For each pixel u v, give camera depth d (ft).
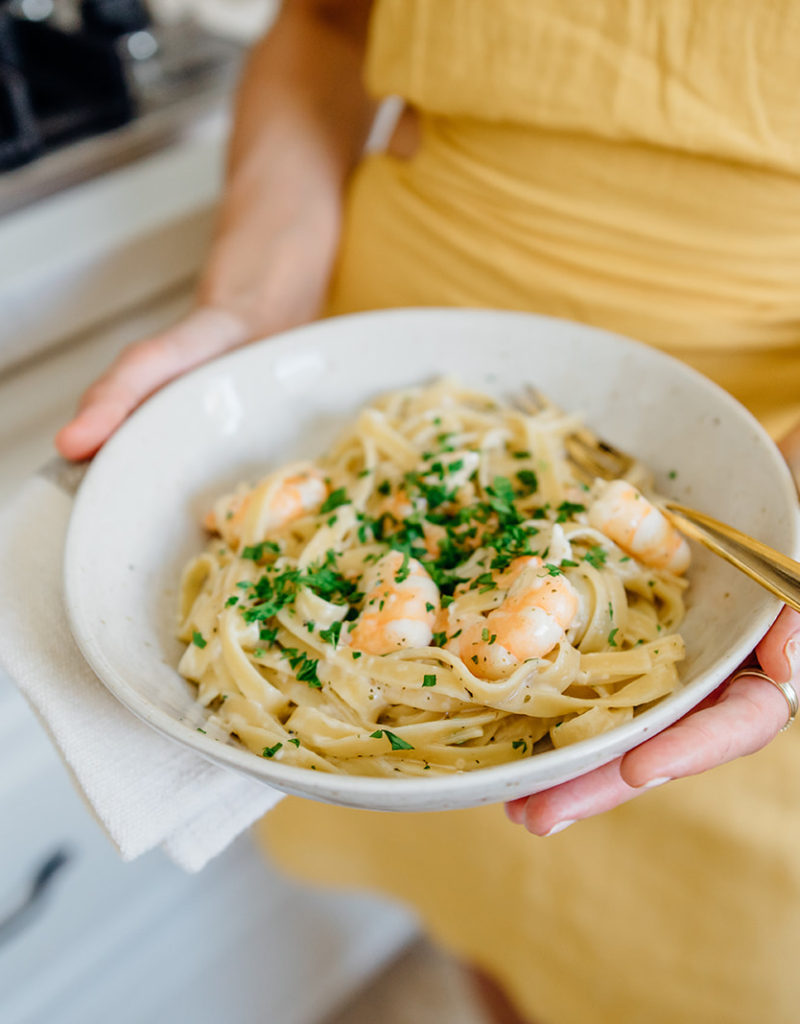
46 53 2.39
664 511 1.45
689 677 1.32
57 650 1.39
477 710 1.35
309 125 2.04
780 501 1.36
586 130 1.58
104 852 2.21
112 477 1.49
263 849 2.38
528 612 1.28
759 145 1.48
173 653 1.47
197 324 1.78
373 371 1.72
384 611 1.33
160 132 2.36
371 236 1.91
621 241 1.64
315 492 1.56
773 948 1.80
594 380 1.63
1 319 2.14
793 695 1.27
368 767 1.30
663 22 1.47
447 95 1.69
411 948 2.93
